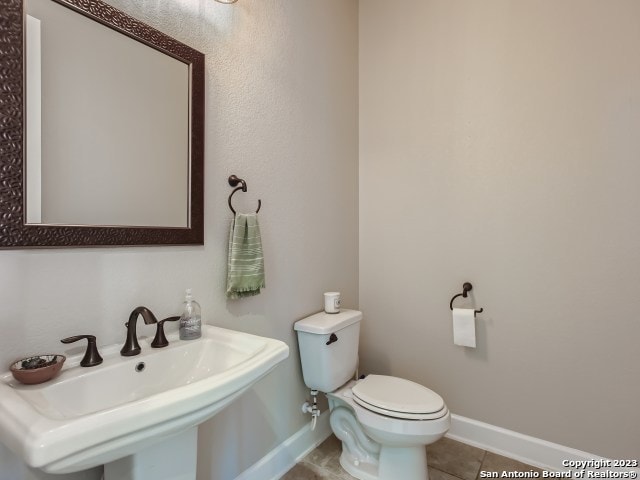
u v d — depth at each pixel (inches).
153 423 24.8
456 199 75.5
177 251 45.8
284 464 64.0
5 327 30.9
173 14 45.4
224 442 52.4
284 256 64.6
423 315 80.2
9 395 26.7
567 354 64.5
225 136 52.5
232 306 53.8
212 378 29.4
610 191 60.4
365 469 62.1
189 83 46.6
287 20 65.1
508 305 69.9
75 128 35.9
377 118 86.7
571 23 63.3
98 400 32.5
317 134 73.7
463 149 74.5
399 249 83.5
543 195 66.2
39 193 33.1
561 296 64.8
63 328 34.7
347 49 84.5
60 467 21.1
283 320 64.4
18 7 31.5
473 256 73.6
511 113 69.2
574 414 63.9
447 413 55.8
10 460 30.6
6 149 30.7
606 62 60.4
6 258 31.0
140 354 37.5
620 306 60.0
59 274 34.5
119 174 39.7
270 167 61.2
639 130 58.1
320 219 74.8
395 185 83.9
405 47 82.2
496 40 70.7
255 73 57.9
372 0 87.4
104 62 38.3
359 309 89.5
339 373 66.5
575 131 63.2
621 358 60.1
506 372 70.2
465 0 74.1
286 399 65.0
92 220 37.3
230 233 52.7
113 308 38.8
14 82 31.2
